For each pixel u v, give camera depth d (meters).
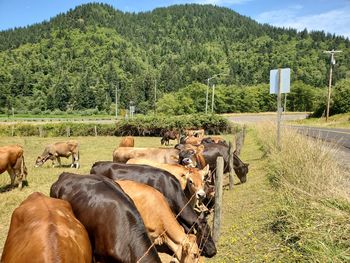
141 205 6.09
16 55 157.50
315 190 7.25
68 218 4.59
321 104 59.97
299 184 8.02
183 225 6.95
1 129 36.56
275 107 114.50
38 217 4.27
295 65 162.12
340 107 56.81
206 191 9.27
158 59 182.25
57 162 20.11
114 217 5.07
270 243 6.70
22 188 13.02
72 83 126.12
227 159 12.41
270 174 11.23
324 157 9.17
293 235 6.17
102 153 23.47
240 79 150.62
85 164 19.22
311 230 5.79
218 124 40.50
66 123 39.44
